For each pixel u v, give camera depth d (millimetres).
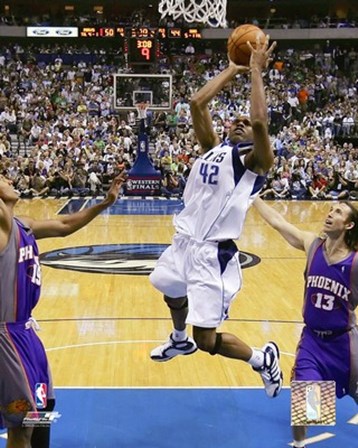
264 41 5012
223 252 4918
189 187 5141
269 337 8227
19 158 25078
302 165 25500
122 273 11867
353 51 41688
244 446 5230
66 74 36656
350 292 4738
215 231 4910
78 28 39188
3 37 41062
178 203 23234
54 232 4664
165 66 38375
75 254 13633
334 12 45125
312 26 41188
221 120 28562
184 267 5031
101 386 6438
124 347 7746
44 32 39344
